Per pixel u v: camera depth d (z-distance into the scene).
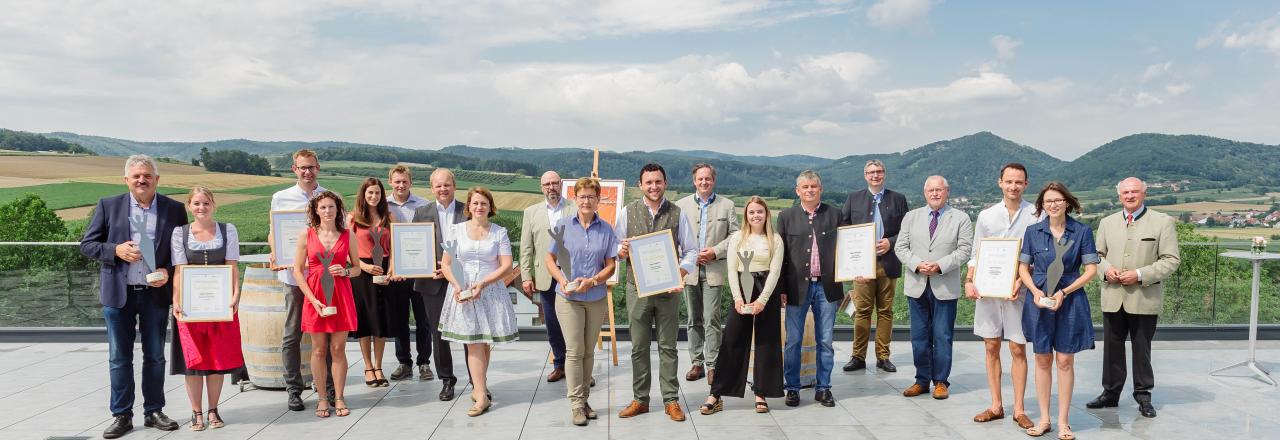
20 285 7.89
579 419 4.91
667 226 5.36
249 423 4.96
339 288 5.11
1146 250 5.11
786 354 5.41
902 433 4.73
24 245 7.86
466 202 5.21
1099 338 7.93
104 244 4.61
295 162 5.88
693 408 5.36
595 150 7.12
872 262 5.32
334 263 5.09
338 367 5.14
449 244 5.18
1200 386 5.96
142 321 4.78
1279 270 7.75
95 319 7.99
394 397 5.64
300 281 5.04
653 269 4.98
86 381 6.20
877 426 4.88
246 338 5.84
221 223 4.89
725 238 6.04
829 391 5.42
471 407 5.35
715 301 6.00
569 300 4.95
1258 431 4.75
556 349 6.19
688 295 6.23
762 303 5.05
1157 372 6.46
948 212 5.66
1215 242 7.89
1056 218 4.59
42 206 43.88
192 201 4.77
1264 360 6.93
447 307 5.21
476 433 4.73
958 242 5.56
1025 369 4.82
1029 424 4.76
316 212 5.10
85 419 5.07
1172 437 4.64
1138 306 5.14
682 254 5.41
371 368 5.99
